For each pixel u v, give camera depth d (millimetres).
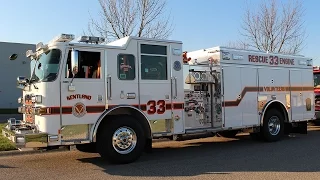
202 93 9352
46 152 9188
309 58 11977
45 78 6895
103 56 7363
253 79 10156
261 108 10320
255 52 10266
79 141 7039
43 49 7242
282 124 10930
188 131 8656
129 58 7680
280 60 10961
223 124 9375
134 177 6422
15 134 6625
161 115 8055
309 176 6293
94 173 6789
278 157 8180
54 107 6789
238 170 6887
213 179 6195
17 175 6727
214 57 9547
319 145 9938
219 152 9062
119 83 7516
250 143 10516
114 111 7516
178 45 8414
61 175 6672
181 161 7906
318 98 13938
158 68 8078
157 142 11031
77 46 7078
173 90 8266
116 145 7410
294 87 11328
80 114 7047
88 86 7156
